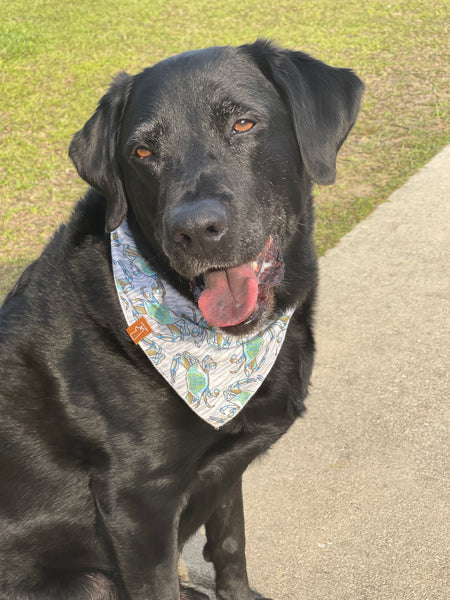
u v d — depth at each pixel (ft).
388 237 4.73
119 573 2.39
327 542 2.75
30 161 6.79
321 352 3.74
